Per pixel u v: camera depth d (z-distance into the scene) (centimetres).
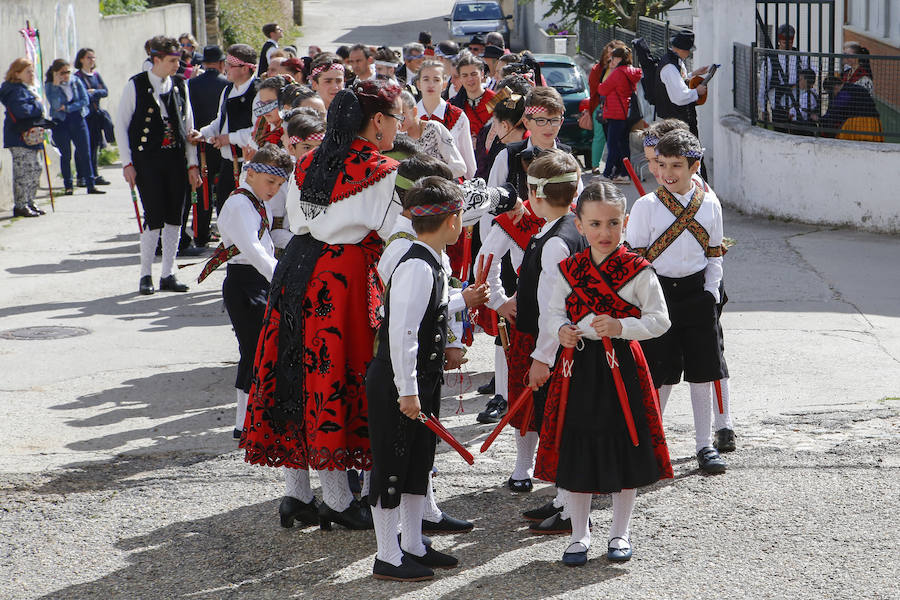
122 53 2138
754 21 1339
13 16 1535
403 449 428
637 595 415
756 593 413
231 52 1013
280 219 599
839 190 1148
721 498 509
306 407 451
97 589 436
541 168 479
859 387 668
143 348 813
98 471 570
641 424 437
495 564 450
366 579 438
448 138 716
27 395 705
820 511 489
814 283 932
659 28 1705
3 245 1213
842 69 1184
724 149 1324
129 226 1323
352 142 448
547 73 1739
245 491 540
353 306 448
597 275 435
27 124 1362
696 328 537
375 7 4997
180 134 976
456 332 541
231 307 589
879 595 408
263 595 427
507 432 618
